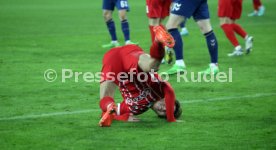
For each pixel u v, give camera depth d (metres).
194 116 17.42
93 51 31.16
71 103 19.14
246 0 66.62
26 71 24.97
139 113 16.86
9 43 33.81
